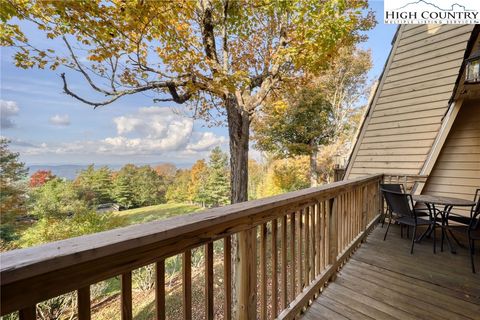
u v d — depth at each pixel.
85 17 2.77
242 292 1.28
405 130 4.93
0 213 11.05
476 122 4.13
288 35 4.58
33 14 2.69
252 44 5.42
